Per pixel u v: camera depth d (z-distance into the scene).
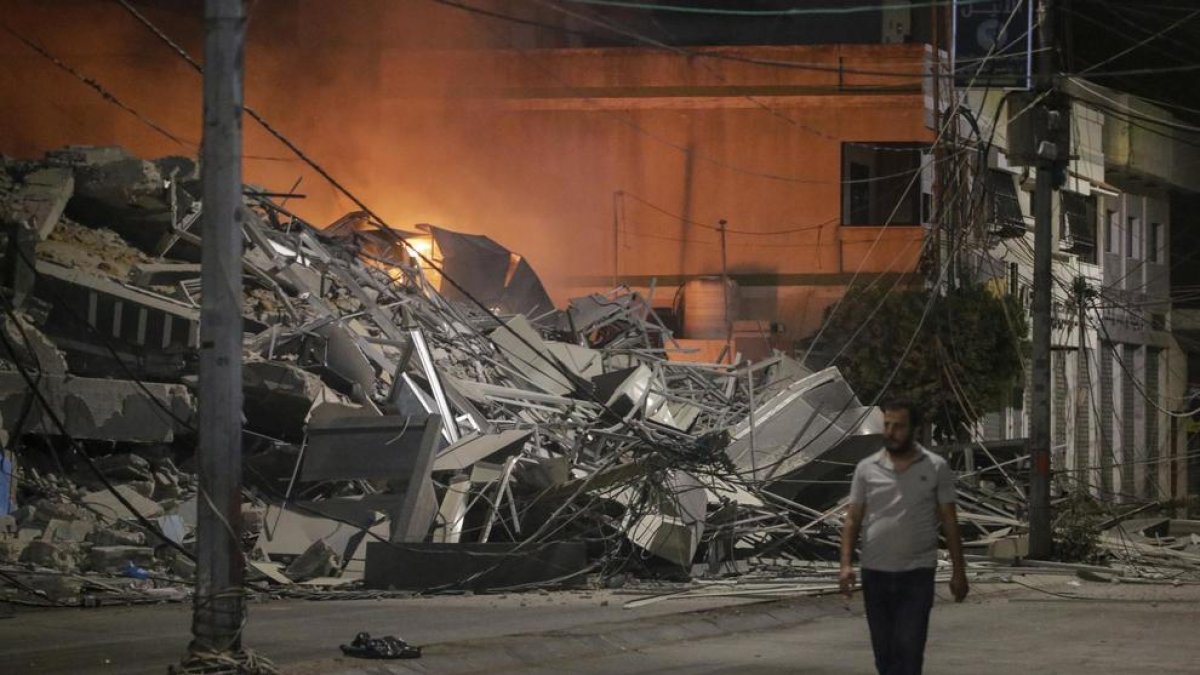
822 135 84.00
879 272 83.31
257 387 41.09
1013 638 28.98
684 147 84.62
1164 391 113.00
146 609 30.47
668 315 83.81
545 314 67.25
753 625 31.38
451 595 35.19
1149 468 109.75
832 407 49.31
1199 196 117.31
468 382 46.91
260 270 47.44
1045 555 49.53
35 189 43.66
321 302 48.56
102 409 38.31
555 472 40.53
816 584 39.25
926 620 17.62
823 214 83.94
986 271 85.56
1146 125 108.19
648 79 84.75
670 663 24.95
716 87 84.44
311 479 39.66
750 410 47.56
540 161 85.31
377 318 48.94
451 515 38.94
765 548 45.78
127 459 38.91
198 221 47.62
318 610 31.36
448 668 23.47
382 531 38.28
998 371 73.94
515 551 36.25
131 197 45.62
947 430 75.12
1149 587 43.41
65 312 39.31
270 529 38.56
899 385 73.19
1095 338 101.62
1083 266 100.06
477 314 57.12
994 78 81.38
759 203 84.38
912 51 83.31
